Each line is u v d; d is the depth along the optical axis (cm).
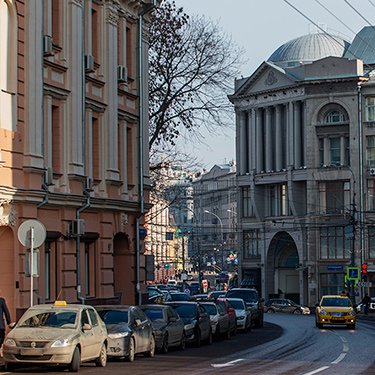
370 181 10944
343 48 12669
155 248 16825
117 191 4747
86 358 2873
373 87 10956
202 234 17488
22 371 2805
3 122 3547
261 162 11781
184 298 7094
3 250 3603
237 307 5700
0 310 3070
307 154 11156
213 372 2823
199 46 6047
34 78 3759
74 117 4156
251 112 11888
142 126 5122
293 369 2986
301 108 11319
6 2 3588
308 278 11169
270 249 11731
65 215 4050
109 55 4659
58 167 4047
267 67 11594
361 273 9931
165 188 6588
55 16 4081
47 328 2822
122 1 4859
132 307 3425
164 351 3712
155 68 5981
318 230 11156
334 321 6166
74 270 4125
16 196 3578
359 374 2823
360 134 10931
